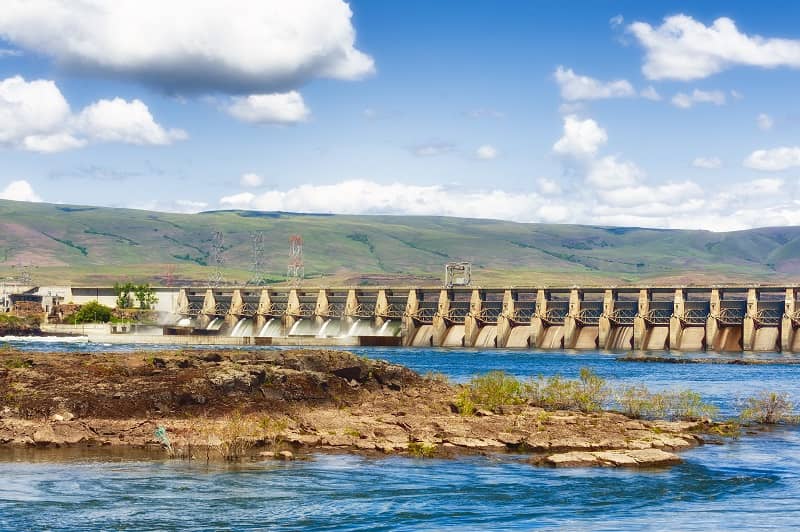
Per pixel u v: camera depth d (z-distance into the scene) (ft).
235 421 345.51
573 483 279.28
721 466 306.14
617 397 487.20
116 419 351.87
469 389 456.45
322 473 288.51
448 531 230.07
